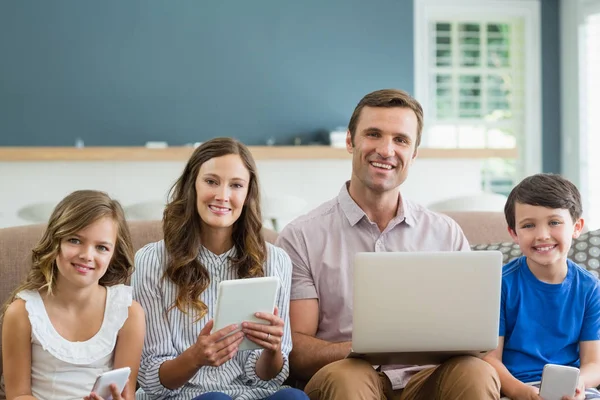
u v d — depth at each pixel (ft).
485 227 9.57
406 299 6.84
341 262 8.33
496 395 6.92
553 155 27.55
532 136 27.43
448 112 27.20
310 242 8.39
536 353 7.81
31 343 6.95
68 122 24.77
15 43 24.44
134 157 19.86
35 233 8.44
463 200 16.67
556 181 7.88
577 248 8.64
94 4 24.85
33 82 24.54
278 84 25.94
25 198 19.51
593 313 7.87
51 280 6.92
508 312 7.98
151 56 25.21
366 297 6.82
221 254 7.72
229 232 7.74
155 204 15.98
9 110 24.44
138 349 7.18
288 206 17.17
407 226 8.52
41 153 19.29
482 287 6.91
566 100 27.04
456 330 6.92
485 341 6.98
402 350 6.93
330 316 8.32
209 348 6.68
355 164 8.33
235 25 25.67
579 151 26.27
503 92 27.55
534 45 27.30
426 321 6.88
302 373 8.00
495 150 21.25
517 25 27.48
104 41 24.93
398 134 8.11
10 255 8.23
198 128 25.57
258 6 25.76
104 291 7.22
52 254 6.88
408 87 26.50
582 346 7.85
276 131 25.95
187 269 7.47
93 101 24.91
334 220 8.49
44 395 6.87
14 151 19.13
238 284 6.49
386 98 8.16
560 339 7.86
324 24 26.07
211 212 7.43
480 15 27.17
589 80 25.90
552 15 27.30
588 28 25.89
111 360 7.14
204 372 7.42
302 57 26.02
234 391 7.36
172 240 7.54
